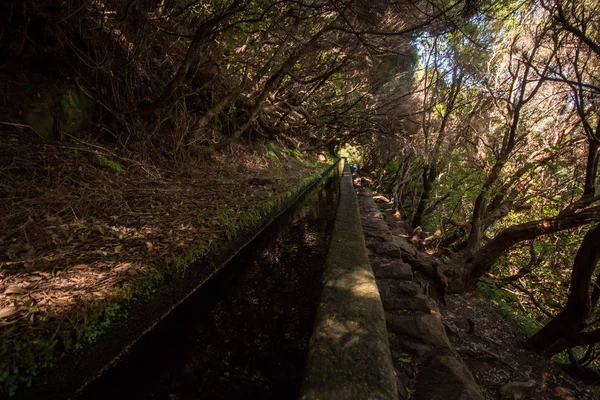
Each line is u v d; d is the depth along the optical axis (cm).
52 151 326
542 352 289
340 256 267
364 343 151
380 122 1055
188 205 372
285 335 230
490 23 518
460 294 387
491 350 275
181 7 472
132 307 201
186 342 218
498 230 737
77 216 272
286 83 926
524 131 523
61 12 355
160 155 488
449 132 712
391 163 1245
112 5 412
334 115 1109
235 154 722
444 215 873
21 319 152
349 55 711
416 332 226
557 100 498
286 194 561
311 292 293
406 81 1114
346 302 190
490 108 617
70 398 154
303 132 1277
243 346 217
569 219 338
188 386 183
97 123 426
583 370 278
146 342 208
